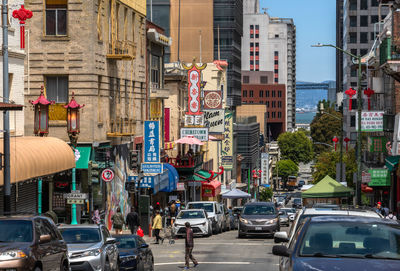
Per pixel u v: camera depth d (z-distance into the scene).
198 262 36.72
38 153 39.03
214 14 156.00
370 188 75.25
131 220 48.69
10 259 18.64
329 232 15.52
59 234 22.84
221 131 87.31
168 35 140.75
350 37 177.75
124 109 59.34
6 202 32.22
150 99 68.62
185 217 54.94
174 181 68.94
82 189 50.22
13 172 35.06
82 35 51.03
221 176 115.50
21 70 43.00
